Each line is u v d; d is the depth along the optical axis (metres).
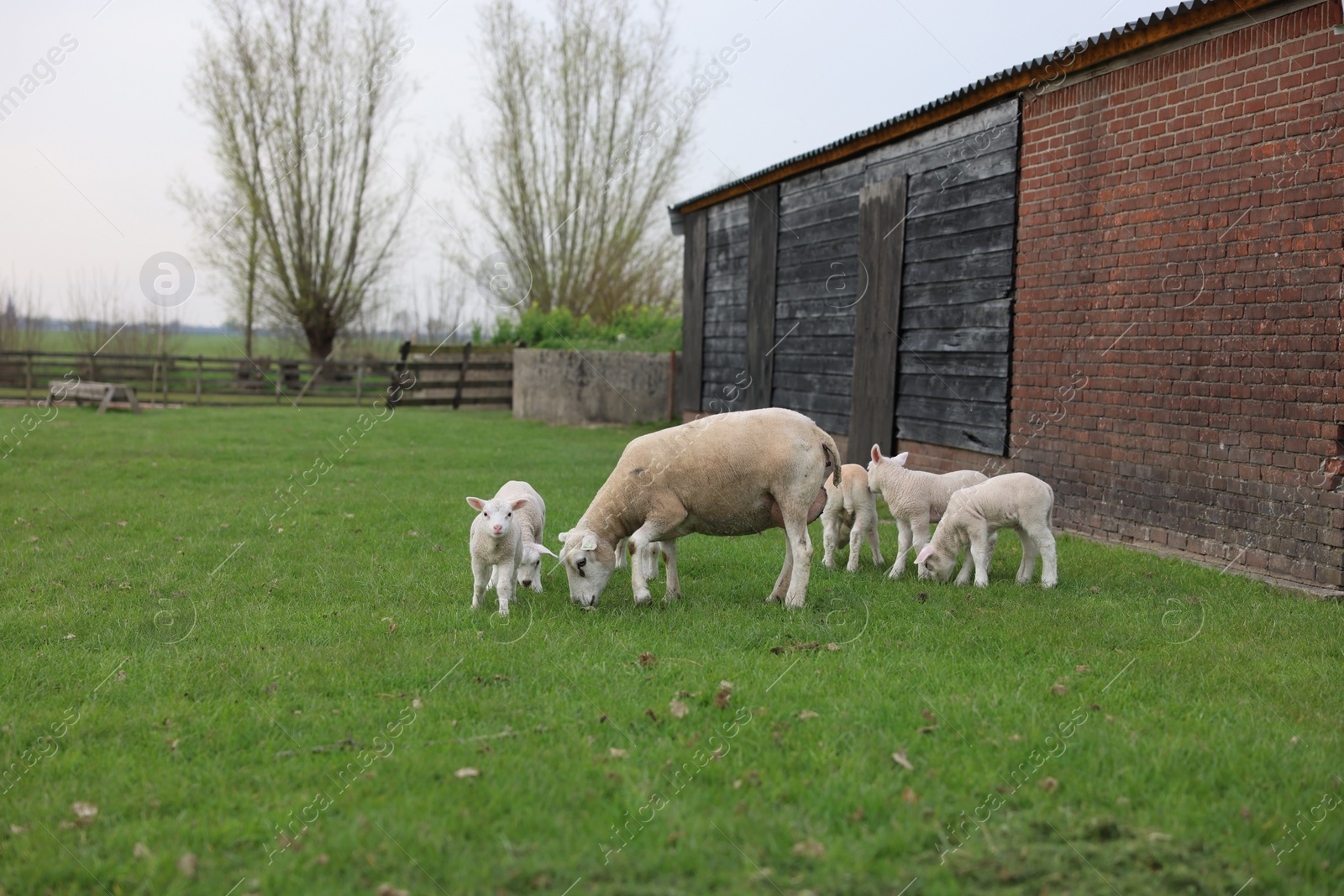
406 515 11.23
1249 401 8.39
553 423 25.41
